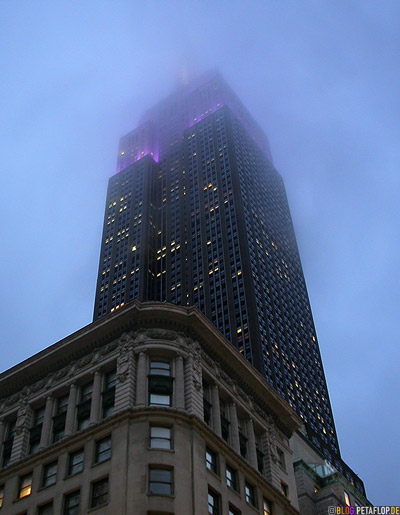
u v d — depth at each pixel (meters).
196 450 55.56
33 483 58.09
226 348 68.88
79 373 65.00
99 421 58.03
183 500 51.22
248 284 194.88
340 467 162.00
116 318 65.81
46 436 62.09
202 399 61.34
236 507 57.22
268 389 73.44
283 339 195.62
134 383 59.97
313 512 76.56
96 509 51.22
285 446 73.69
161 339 63.28
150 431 55.50
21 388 69.94
